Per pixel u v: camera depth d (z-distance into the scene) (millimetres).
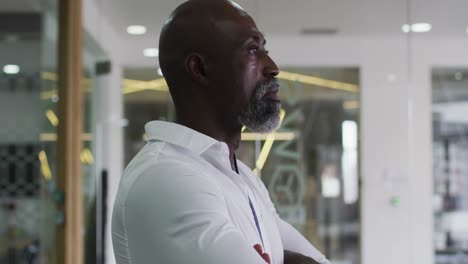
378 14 3600
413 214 3588
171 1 3568
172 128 980
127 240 879
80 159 3641
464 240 3576
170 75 1018
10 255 4488
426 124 3584
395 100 3590
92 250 3613
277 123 1034
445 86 3590
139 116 3562
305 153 3561
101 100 3619
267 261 891
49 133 3738
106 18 3617
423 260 3588
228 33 982
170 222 804
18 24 3873
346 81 3588
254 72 995
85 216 3633
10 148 4465
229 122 1020
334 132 3574
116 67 3590
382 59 3596
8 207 4539
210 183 857
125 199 874
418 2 3605
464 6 3592
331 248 3578
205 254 772
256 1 3592
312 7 3596
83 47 3682
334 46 3588
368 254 3590
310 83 3584
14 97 4340
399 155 3586
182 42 992
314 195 3568
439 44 3582
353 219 3582
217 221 805
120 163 3592
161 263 802
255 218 1003
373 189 3588
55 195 3605
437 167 3582
